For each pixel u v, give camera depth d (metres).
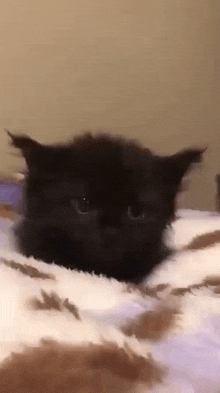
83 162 0.19
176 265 0.21
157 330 0.14
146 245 0.20
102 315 0.14
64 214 0.18
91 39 0.42
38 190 0.19
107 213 0.18
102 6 0.41
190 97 0.46
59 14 0.40
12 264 0.17
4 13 0.39
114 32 0.42
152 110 0.45
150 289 0.18
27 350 0.12
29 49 0.40
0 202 0.27
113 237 0.18
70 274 0.17
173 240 0.24
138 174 0.19
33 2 0.39
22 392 0.10
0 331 0.12
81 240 0.18
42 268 0.18
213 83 0.47
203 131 0.47
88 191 0.18
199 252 0.23
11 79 0.40
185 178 0.21
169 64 0.45
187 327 0.14
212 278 0.20
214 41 0.46
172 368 0.12
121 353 0.12
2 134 0.40
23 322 0.13
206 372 0.12
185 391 0.11
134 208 0.19
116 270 0.19
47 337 0.12
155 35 0.44
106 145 0.20
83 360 0.12
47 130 0.42
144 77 0.44
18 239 0.20
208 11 0.45
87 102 0.43
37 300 0.14
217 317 0.15
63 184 0.18
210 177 0.45
